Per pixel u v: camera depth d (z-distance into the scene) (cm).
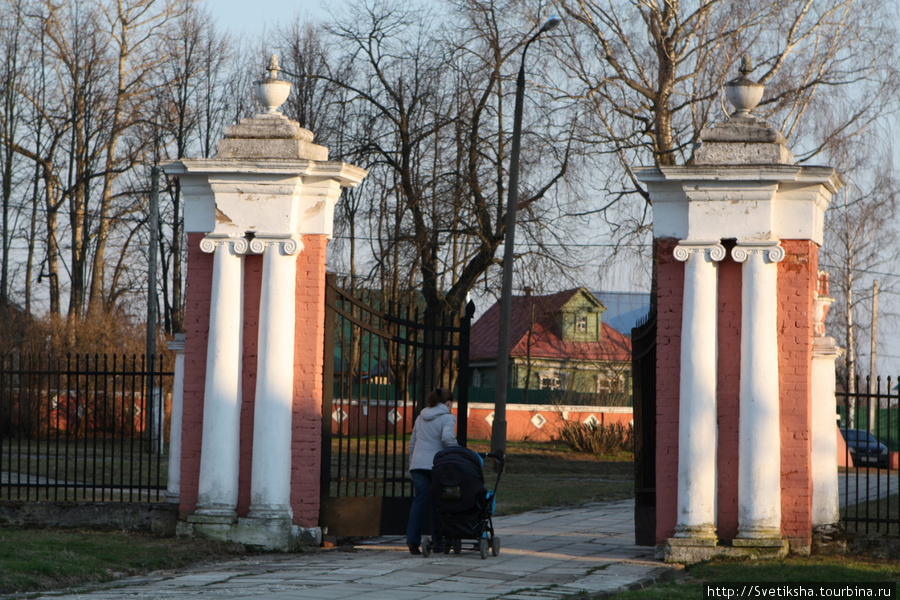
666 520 1127
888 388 1177
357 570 1014
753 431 1091
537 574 1012
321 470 1206
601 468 3039
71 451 2530
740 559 1079
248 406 1186
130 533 1205
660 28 2975
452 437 1170
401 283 3462
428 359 3312
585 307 5788
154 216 3042
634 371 1244
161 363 1259
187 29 4319
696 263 1112
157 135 4300
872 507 2020
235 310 1173
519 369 5678
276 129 1199
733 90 1157
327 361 1220
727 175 1105
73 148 4319
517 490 2192
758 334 1097
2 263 4331
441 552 1170
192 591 876
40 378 1277
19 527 1230
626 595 880
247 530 1156
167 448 2783
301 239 1187
